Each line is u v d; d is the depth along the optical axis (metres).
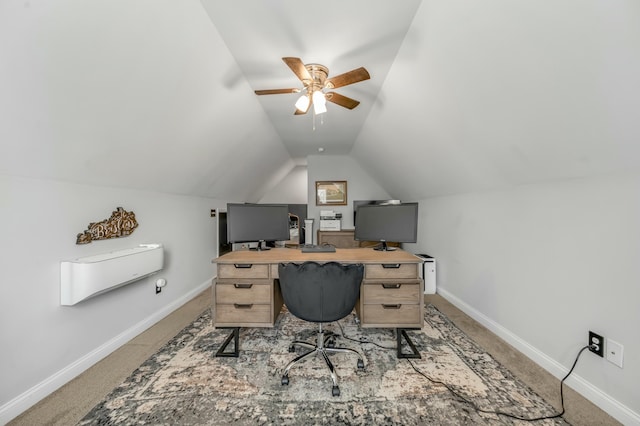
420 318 1.78
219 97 2.07
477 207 2.41
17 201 1.30
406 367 1.67
